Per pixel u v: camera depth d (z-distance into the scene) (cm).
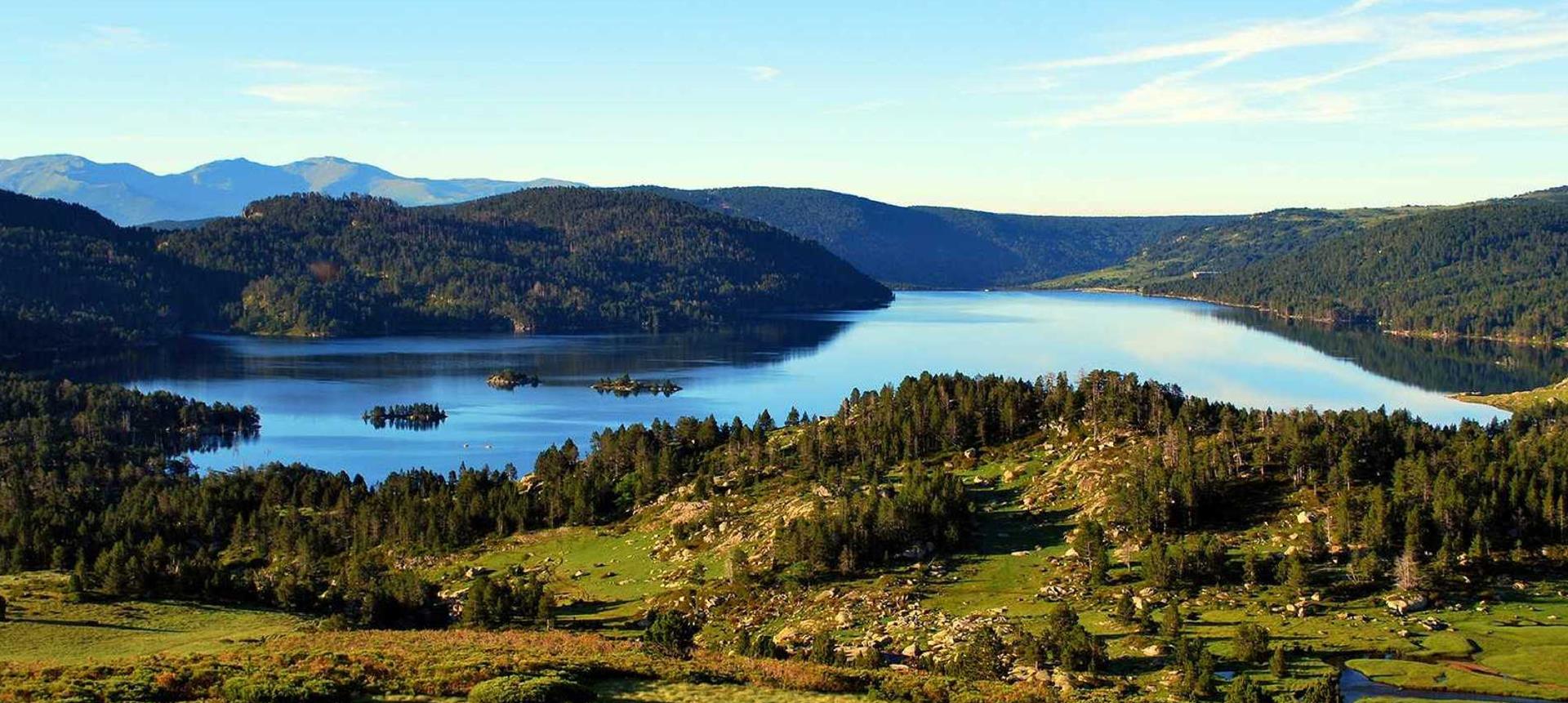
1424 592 16338
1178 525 19088
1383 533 17500
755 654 13938
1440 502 18050
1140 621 15238
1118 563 18000
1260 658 14025
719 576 19050
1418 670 13575
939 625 15688
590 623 17438
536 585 18425
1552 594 16312
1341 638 14625
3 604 16912
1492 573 17088
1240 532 18700
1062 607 14662
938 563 18700
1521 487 18888
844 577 18388
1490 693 12925
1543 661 13850
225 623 17275
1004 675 13575
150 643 15212
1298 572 16400
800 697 10769
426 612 18312
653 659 11900
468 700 9938
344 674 10706
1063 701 11662
